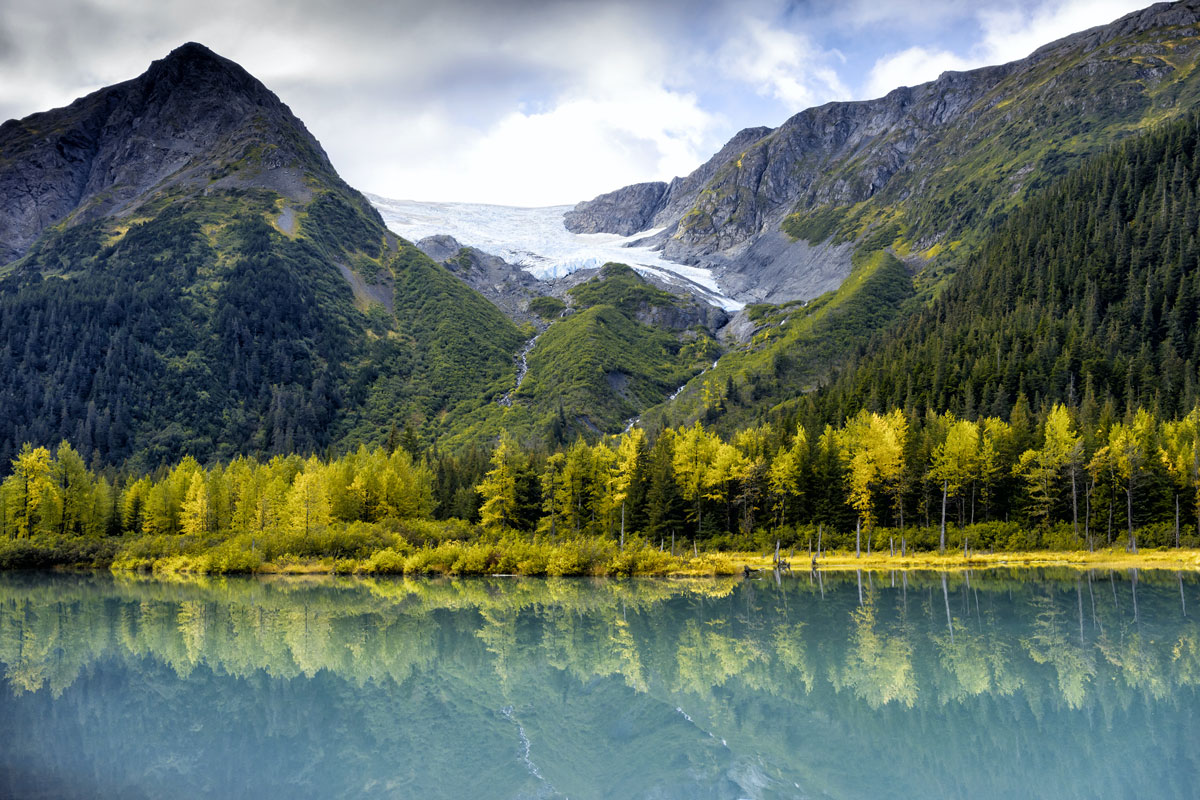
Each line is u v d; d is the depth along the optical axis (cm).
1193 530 9394
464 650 4866
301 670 4412
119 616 6134
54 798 2667
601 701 3797
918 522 10306
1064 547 9175
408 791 2745
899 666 4303
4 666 4503
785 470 9825
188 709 3700
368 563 9100
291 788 2773
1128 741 3130
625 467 10331
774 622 5622
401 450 12625
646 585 7825
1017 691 3809
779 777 2834
